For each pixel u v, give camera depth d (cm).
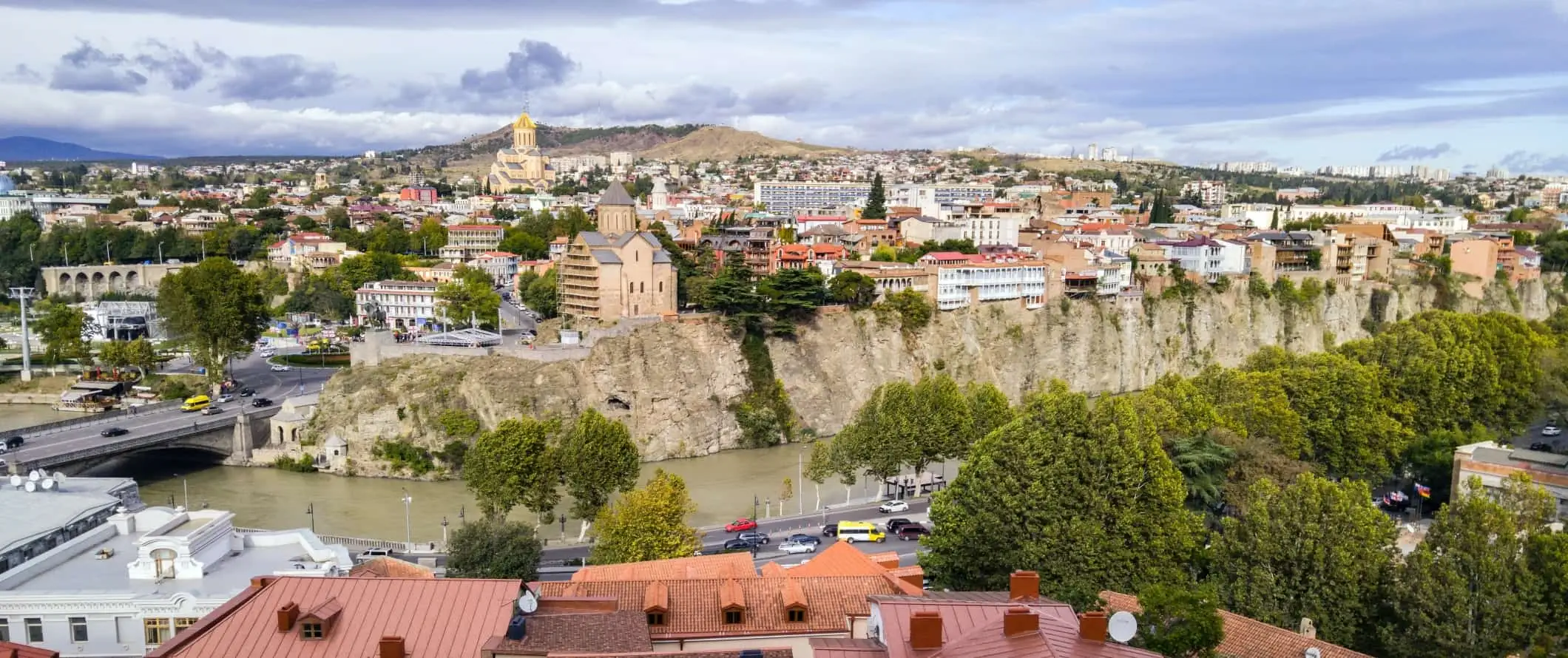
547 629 5703
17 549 8306
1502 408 17175
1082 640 4719
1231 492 12119
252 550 8956
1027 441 10488
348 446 18725
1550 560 8306
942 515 10600
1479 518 8431
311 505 14700
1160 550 9594
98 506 9400
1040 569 9488
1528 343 18625
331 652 5622
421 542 14188
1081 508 9906
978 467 10675
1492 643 7969
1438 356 16600
